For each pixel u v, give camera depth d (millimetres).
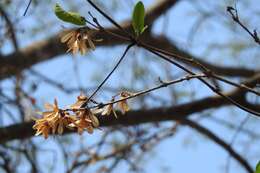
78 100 3523
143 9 3428
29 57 9383
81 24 3449
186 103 7797
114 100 3605
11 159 8836
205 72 3469
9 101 8547
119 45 8914
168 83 3498
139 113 7668
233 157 8977
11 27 8953
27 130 7816
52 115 3502
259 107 7219
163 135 9156
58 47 9320
